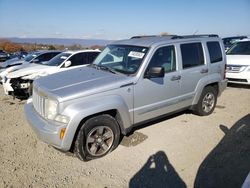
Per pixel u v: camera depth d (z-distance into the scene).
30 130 5.15
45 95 3.87
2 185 3.36
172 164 3.88
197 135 4.88
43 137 3.73
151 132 5.03
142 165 3.87
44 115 3.93
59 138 3.61
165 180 3.49
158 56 4.64
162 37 5.30
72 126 3.61
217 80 5.86
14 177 3.54
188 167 3.79
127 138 4.75
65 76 4.61
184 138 4.76
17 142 4.61
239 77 8.52
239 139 4.64
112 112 4.22
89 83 4.06
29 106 4.57
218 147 4.38
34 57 10.53
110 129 4.11
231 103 6.98
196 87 5.45
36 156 4.12
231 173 3.59
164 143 4.56
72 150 4.14
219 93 6.13
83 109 3.66
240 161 3.89
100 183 3.44
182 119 5.72
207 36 5.89
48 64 8.46
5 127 5.33
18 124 5.50
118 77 4.28
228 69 8.80
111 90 4.00
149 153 4.21
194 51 5.40
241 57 8.80
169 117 5.85
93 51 8.92
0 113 6.30
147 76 4.42
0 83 9.83
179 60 5.02
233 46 9.91
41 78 4.71
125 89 4.15
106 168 3.79
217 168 3.73
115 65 4.84
